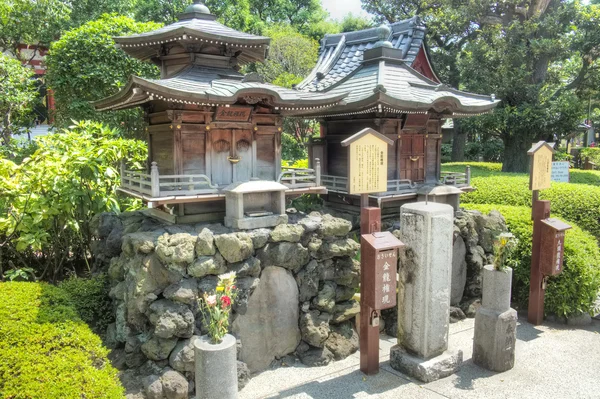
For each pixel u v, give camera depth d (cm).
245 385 557
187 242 531
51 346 452
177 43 673
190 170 617
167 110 584
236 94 566
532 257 752
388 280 552
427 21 2111
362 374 589
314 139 911
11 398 384
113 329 588
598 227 1077
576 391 548
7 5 1453
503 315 590
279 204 621
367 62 917
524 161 1869
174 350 518
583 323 762
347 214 873
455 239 781
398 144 822
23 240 664
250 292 570
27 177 706
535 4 1778
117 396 413
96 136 998
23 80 1277
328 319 636
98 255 703
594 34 1603
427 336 580
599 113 3372
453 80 2169
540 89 1738
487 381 573
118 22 1202
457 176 949
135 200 895
